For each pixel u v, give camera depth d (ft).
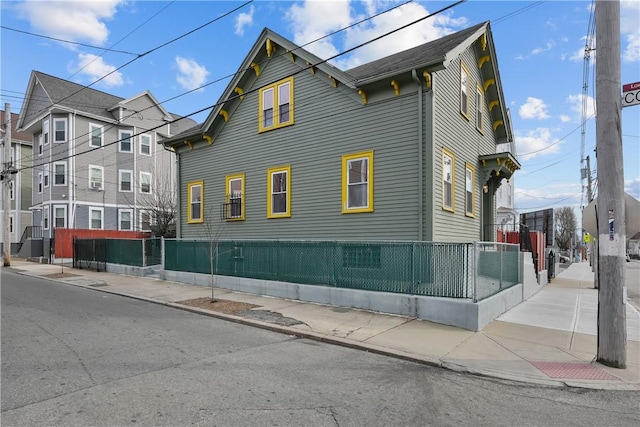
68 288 47.98
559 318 31.04
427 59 34.78
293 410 14.20
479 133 51.96
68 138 96.84
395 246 31.32
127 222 105.91
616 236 19.95
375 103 39.83
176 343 23.07
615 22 20.38
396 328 26.53
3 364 18.76
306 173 45.39
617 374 18.72
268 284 39.55
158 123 115.03
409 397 15.76
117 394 15.29
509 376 18.29
